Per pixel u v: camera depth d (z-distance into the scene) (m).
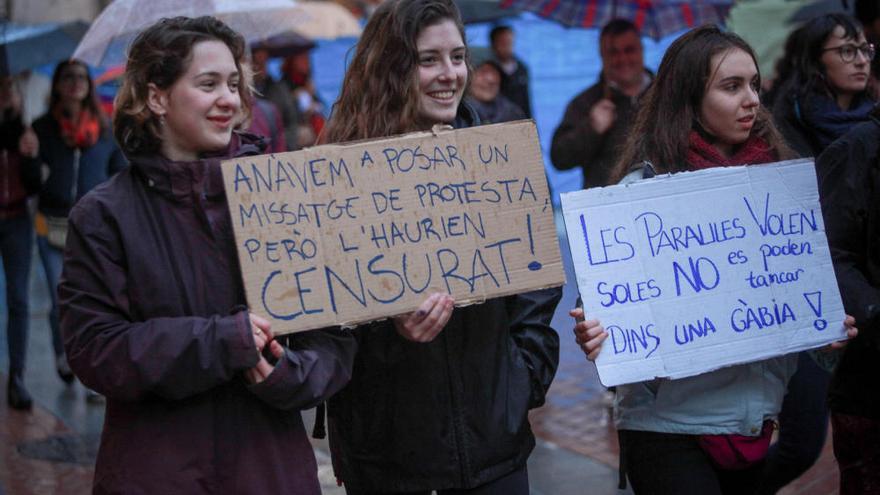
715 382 3.48
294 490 2.99
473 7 10.59
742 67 3.52
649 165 3.57
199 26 2.96
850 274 3.61
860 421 3.71
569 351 8.43
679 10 7.78
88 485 5.77
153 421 2.91
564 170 6.56
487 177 3.19
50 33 7.50
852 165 3.61
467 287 3.12
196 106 2.93
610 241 3.38
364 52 3.42
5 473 5.95
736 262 3.46
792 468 4.54
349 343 3.12
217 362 2.79
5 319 10.18
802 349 3.47
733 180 3.48
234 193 2.94
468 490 3.35
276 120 6.69
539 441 6.32
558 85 15.18
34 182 7.19
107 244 2.89
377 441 3.36
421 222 3.11
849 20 4.76
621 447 3.67
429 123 3.41
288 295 2.96
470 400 3.31
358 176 3.07
